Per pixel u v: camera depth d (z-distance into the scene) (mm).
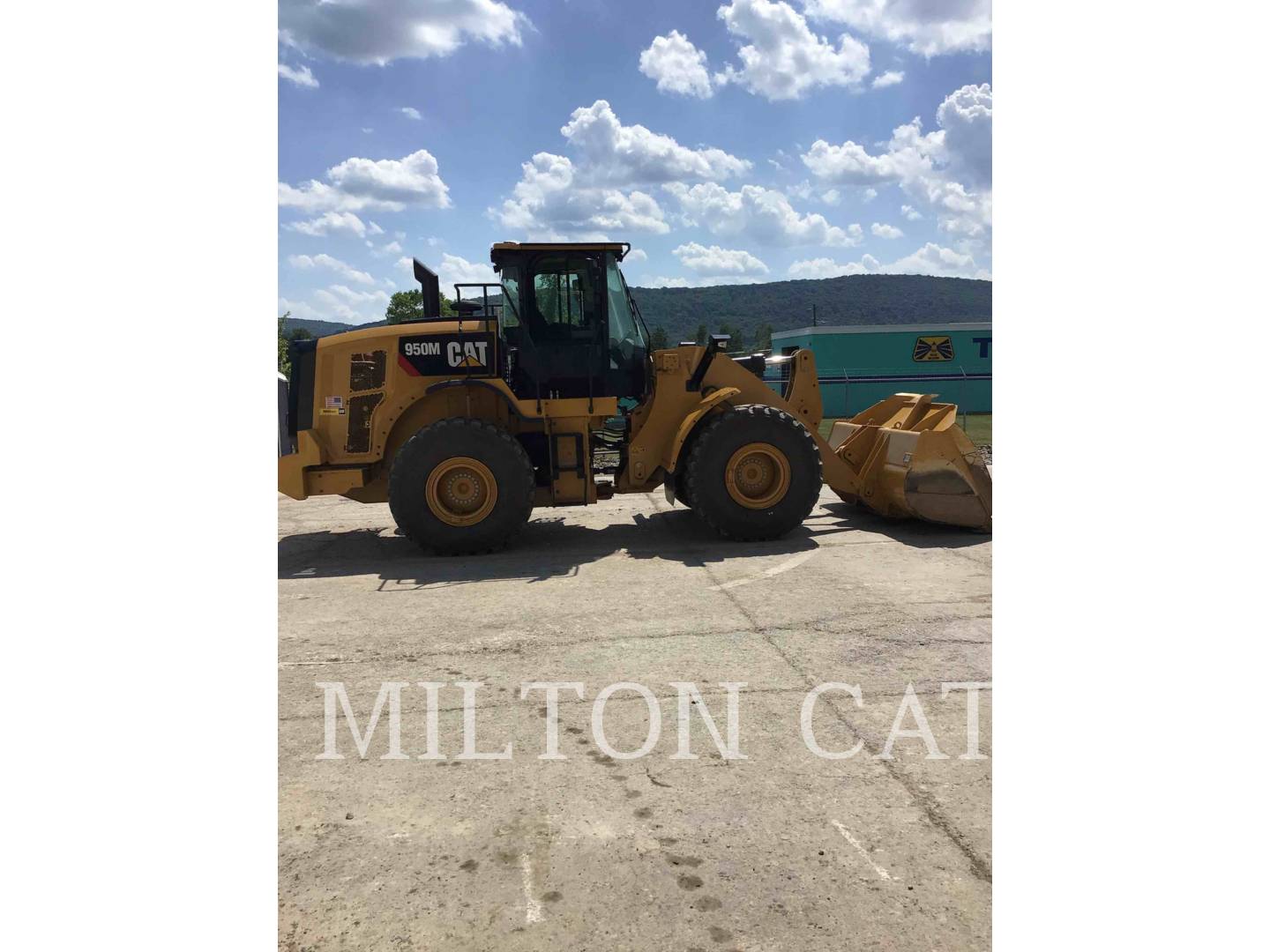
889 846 2396
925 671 3746
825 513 8195
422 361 6887
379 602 5230
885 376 29875
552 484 7008
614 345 7016
